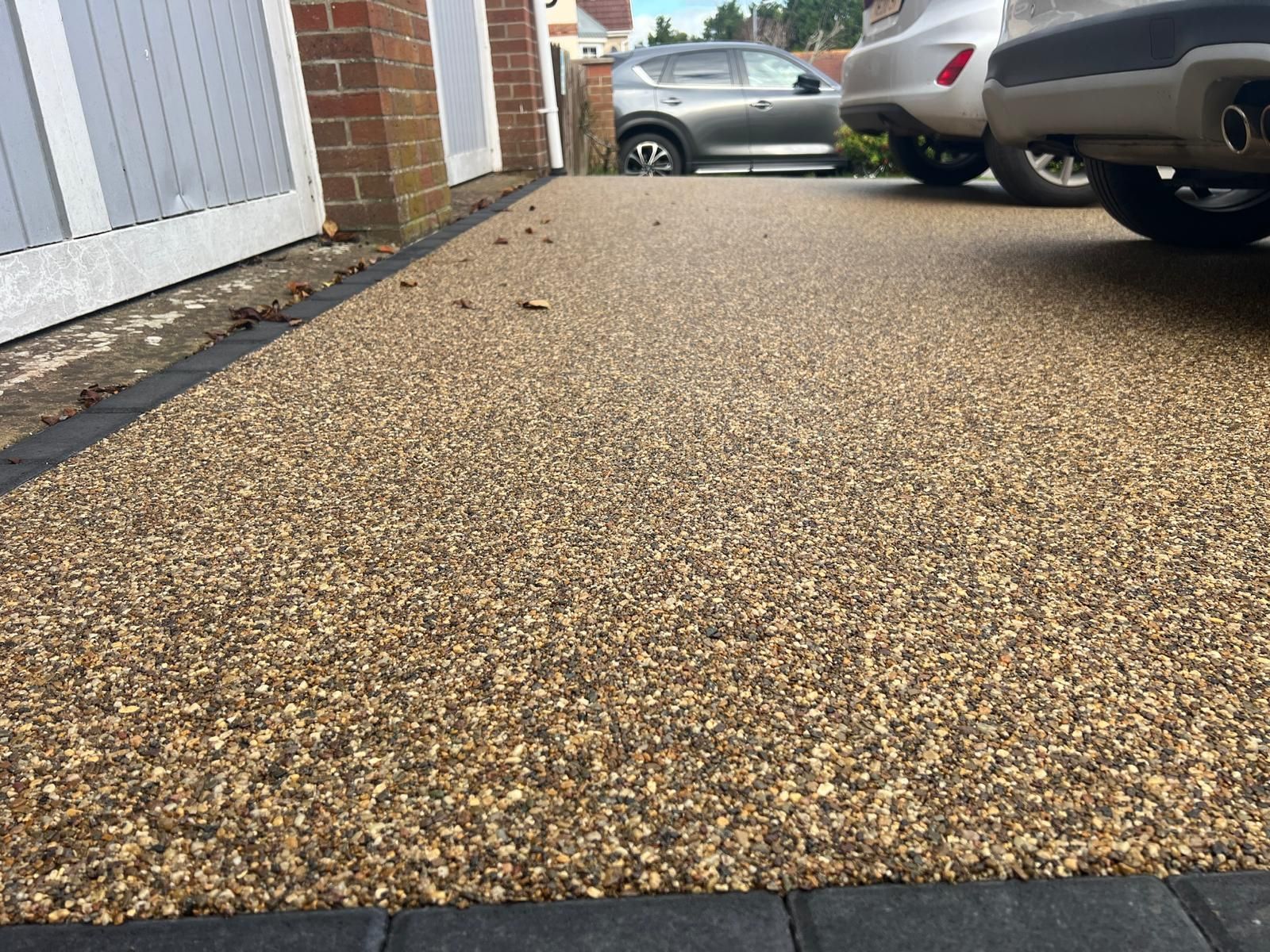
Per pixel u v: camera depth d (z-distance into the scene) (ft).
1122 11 9.49
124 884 3.39
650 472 6.66
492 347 9.59
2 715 4.24
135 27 10.82
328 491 6.42
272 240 13.89
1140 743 4.03
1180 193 14.98
